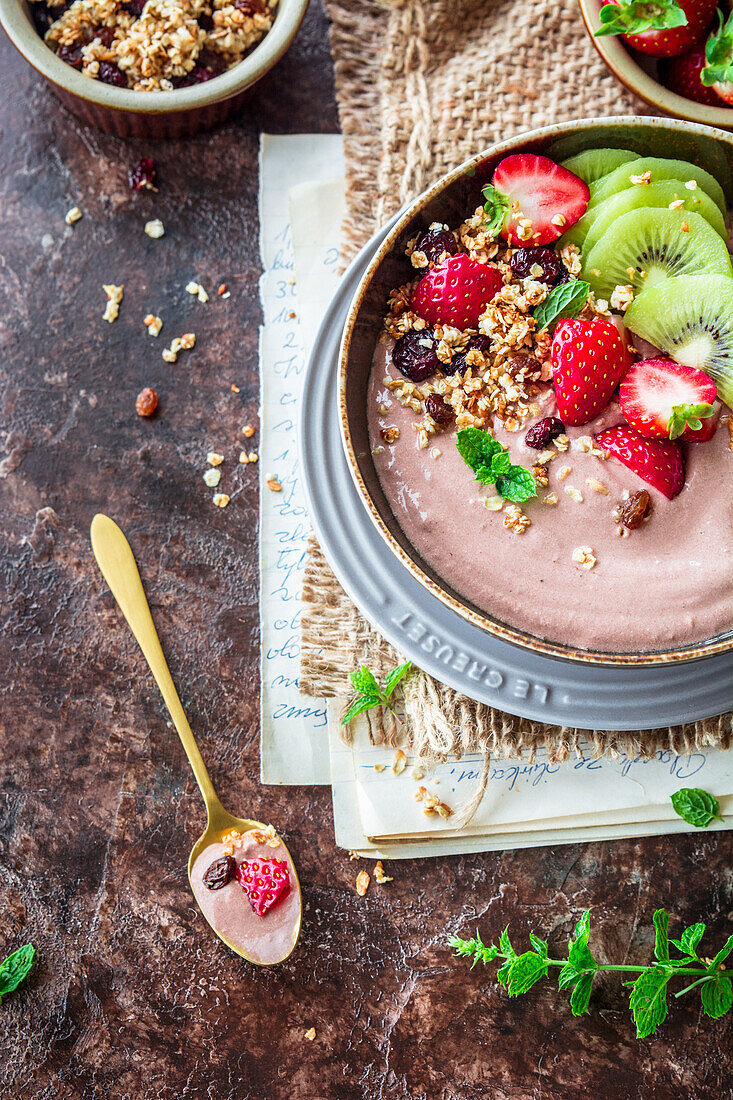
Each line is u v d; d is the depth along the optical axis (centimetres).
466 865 50
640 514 47
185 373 53
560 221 48
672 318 48
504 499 47
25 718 51
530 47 53
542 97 53
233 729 51
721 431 48
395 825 50
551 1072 49
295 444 53
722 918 50
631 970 48
